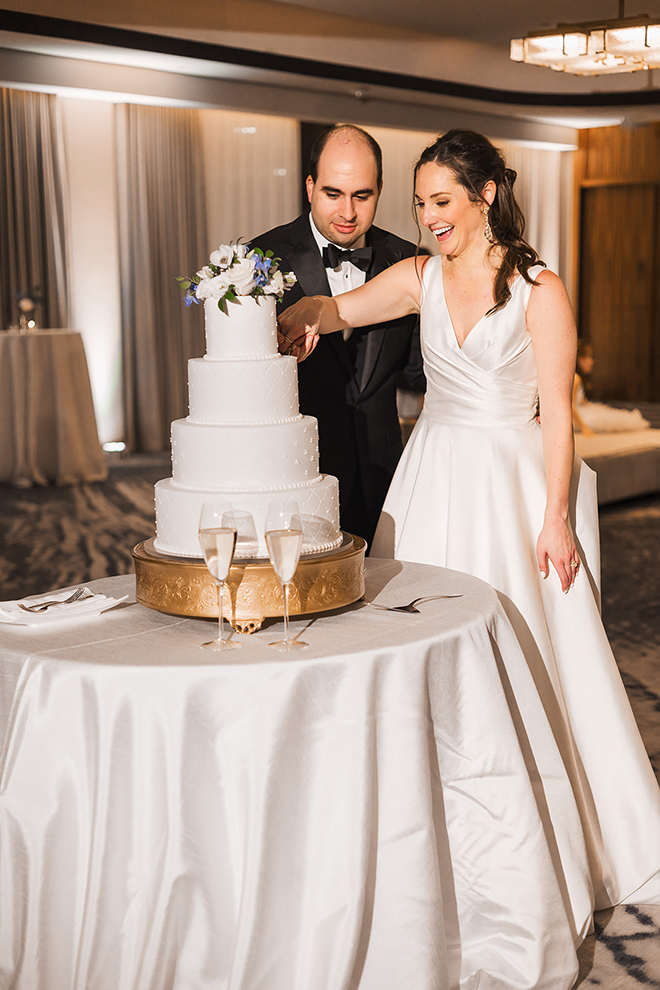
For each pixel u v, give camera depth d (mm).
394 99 10422
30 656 1834
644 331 13641
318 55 9273
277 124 10891
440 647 1898
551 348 2393
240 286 1971
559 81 11055
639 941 2246
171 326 10453
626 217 13539
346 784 1781
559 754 2135
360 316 2715
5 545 6266
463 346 2480
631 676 3959
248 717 1742
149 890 1743
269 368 1997
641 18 6938
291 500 1844
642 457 7445
